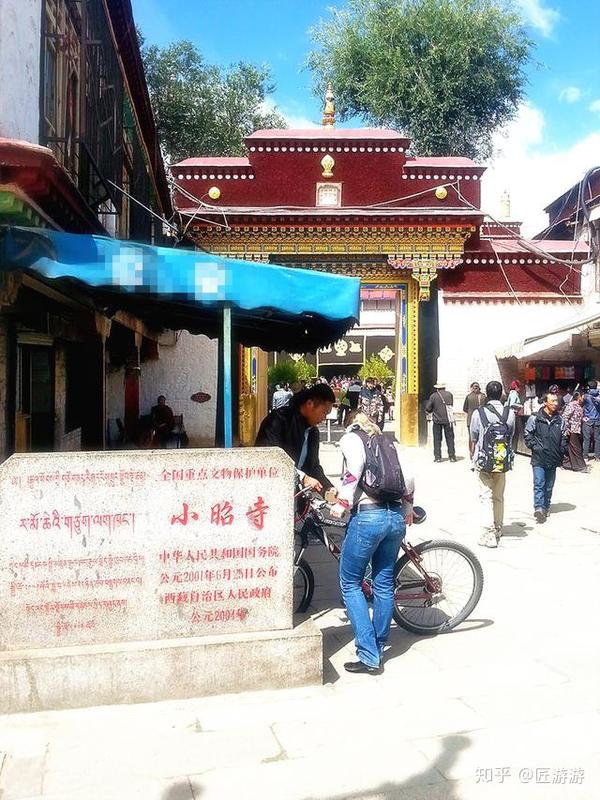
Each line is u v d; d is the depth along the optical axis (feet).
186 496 14.79
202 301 18.07
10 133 18.52
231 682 14.62
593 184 67.77
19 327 26.35
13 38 18.74
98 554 14.42
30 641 14.20
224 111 93.09
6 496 14.07
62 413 35.09
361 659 15.75
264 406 73.41
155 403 62.95
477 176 67.05
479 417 27.81
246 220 65.26
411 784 11.51
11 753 12.39
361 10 93.91
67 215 19.95
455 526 31.89
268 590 15.23
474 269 68.33
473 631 18.47
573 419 49.83
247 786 11.48
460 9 90.22
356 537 16.02
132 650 14.14
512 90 92.79
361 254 66.54
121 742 12.76
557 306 68.39
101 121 29.09
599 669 15.96
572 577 23.36
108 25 29.68
